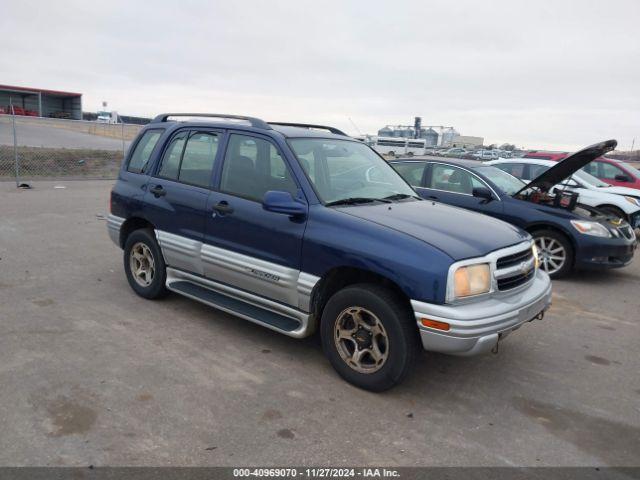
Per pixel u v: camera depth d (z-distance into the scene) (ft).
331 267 12.41
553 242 24.08
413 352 11.73
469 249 11.75
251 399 11.77
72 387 11.89
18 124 139.44
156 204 16.85
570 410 12.10
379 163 16.92
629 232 24.29
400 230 12.10
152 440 10.04
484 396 12.54
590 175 38.93
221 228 14.82
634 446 10.69
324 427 10.80
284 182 13.84
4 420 10.46
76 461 9.30
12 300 17.48
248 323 16.47
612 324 18.39
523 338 16.63
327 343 12.85
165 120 18.67
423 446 10.31
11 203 38.01
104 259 23.41
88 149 84.33
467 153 159.94
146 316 16.62
